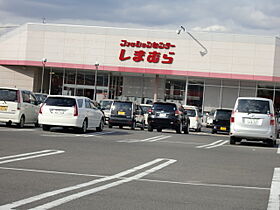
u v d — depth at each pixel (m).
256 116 19.33
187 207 6.95
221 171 11.22
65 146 14.91
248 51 47.09
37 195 7.31
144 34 48.47
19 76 52.22
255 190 8.77
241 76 47.22
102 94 51.75
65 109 20.86
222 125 32.50
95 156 12.82
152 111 27.77
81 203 6.88
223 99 49.06
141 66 48.53
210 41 47.62
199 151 16.02
